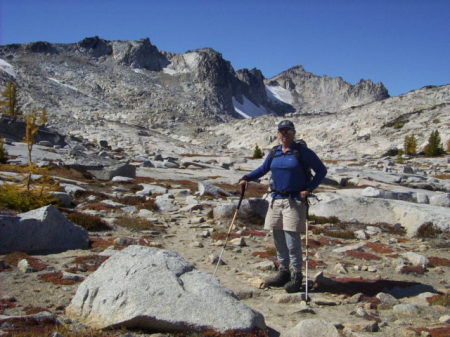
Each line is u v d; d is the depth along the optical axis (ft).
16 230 32.45
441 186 116.16
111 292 19.74
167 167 138.10
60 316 20.25
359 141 346.95
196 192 77.20
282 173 27.14
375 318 23.54
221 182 103.60
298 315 23.17
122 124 511.40
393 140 322.14
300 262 27.09
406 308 25.09
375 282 30.45
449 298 26.94
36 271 27.66
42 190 48.78
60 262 30.35
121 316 18.71
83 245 35.65
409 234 51.37
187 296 19.15
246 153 288.92
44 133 171.12
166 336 18.28
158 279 19.80
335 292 28.27
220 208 52.31
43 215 33.94
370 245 43.45
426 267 36.63
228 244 40.14
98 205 54.03
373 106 495.82
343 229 52.19
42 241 33.47
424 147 259.39
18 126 160.66
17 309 21.12
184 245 39.32
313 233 48.80
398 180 126.11
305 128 472.85
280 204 27.20
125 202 60.90
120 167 91.61
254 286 27.91
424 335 20.97
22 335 17.21
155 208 57.57
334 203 57.98
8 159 102.01
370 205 57.36
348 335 20.47
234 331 18.11
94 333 18.17
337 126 442.91
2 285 24.56
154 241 39.47
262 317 19.52
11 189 47.44
